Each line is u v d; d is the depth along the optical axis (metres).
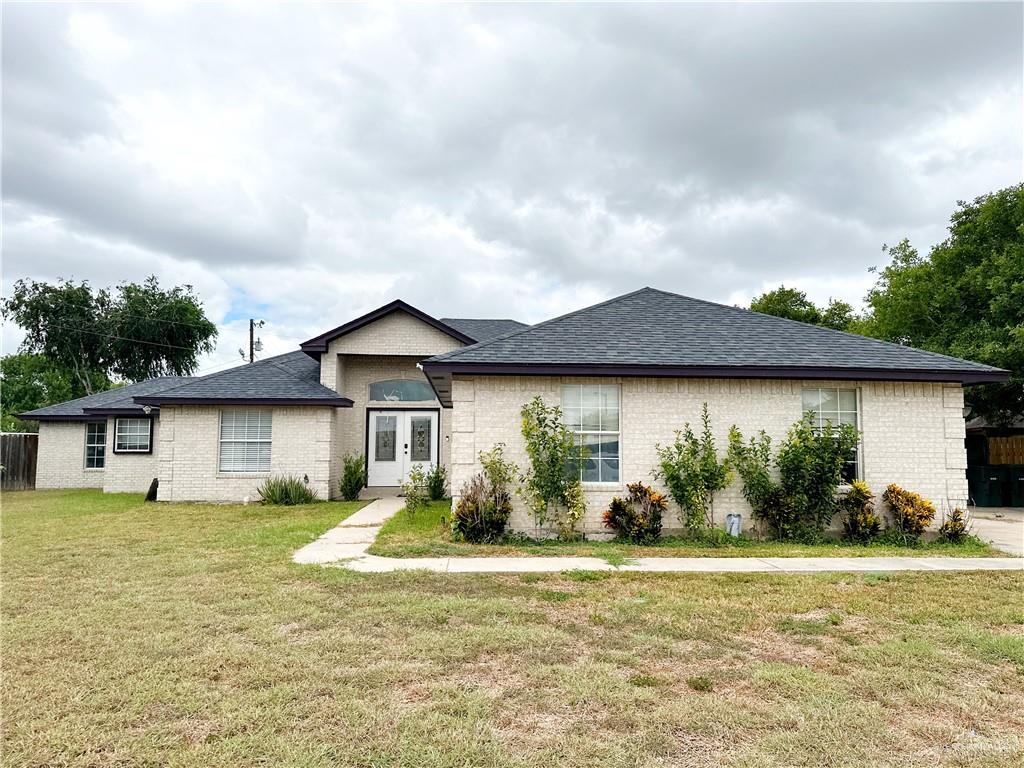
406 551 8.95
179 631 5.18
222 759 3.15
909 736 3.48
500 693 4.00
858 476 10.90
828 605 6.20
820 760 3.22
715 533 10.06
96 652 4.68
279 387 17.06
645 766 3.14
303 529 11.09
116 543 9.59
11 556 8.52
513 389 10.67
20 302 35.81
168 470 16.39
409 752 3.24
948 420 10.98
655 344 11.23
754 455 10.60
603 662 4.58
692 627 5.45
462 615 5.73
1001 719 3.72
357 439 18.78
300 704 3.80
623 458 10.69
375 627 5.36
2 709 3.72
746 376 10.55
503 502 10.27
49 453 22.52
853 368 10.54
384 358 19.06
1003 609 6.10
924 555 9.22
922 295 19.59
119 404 20.30
